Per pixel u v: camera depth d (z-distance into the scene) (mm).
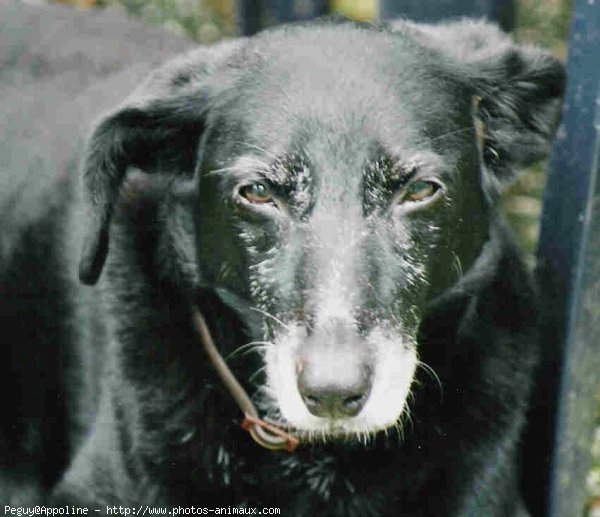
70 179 6121
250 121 4703
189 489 5250
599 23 4980
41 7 7086
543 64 5016
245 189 4641
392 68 4746
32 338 6055
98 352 5617
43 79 6672
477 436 5129
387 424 4500
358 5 8914
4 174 6391
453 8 6414
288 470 5203
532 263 5898
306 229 4523
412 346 4605
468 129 4828
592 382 5473
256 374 5102
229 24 9047
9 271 6172
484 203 4945
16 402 6160
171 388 5203
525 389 5246
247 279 4703
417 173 4562
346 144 4543
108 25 6996
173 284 5160
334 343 4289
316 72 4711
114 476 5371
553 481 5441
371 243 4492
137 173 5328
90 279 5035
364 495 5191
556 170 5277
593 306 5309
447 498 5148
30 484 6137
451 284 4844
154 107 4941
